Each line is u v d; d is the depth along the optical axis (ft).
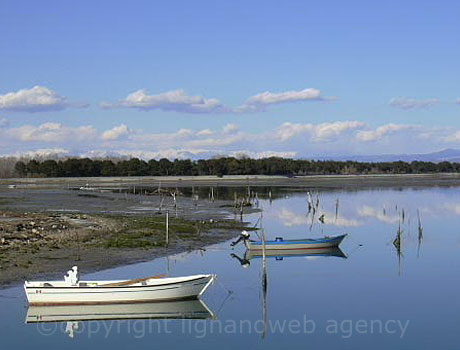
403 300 101.65
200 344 78.18
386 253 157.89
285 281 117.80
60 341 79.41
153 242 161.48
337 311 94.32
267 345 77.77
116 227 188.44
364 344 77.77
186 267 130.41
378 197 383.24
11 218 202.69
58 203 308.19
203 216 248.93
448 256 151.74
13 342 78.79
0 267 118.42
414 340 79.92
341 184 564.71
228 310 94.94
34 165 616.39
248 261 142.00
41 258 130.21
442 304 98.94
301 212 279.49
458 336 81.41
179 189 462.19
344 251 161.58
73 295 94.38
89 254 138.72
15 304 95.96
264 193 419.95
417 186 533.14
